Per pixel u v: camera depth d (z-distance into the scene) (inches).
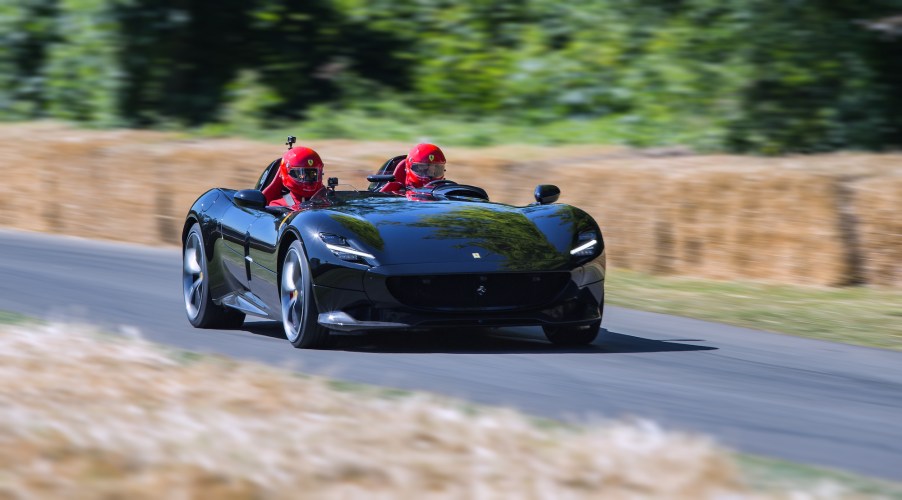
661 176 1460.4
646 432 542.3
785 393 736.3
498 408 645.3
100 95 2404.0
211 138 1972.2
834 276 1346.0
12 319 965.2
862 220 1339.8
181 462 446.6
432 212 921.5
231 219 1016.2
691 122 2005.4
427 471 449.1
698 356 877.2
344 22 2578.7
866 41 1879.9
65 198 1875.0
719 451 522.3
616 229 1503.4
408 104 2404.0
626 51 2279.8
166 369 676.7
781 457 558.3
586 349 899.4
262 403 582.2
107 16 2373.3
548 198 994.1
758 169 1418.6
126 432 492.1
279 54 2497.5
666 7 2269.9
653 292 1301.7
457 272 835.4
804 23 1868.8
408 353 859.4
